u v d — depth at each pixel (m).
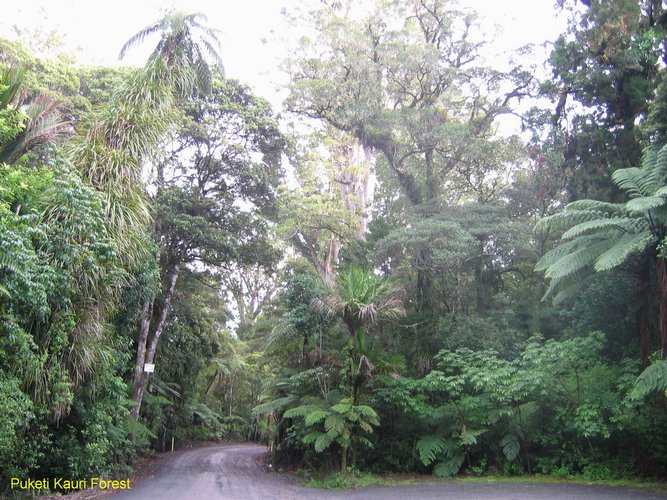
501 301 21.03
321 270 31.83
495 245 21.61
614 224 13.78
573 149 19.83
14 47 18.28
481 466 17.09
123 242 11.57
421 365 19.14
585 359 15.61
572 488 13.42
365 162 31.02
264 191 23.61
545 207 23.86
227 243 21.53
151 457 25.48
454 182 27.48
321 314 18.23
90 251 10.29
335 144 31.69
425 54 24.91
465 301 21.44
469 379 17.17
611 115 18.72
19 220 8.52
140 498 11.60
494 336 18.95
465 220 21.53
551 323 20.34
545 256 16.27
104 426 12.58
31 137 10.32
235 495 12.84
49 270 9.20
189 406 33.31
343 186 33.28
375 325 19.83
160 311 24.03
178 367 28.08
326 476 16.56
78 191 10.23
